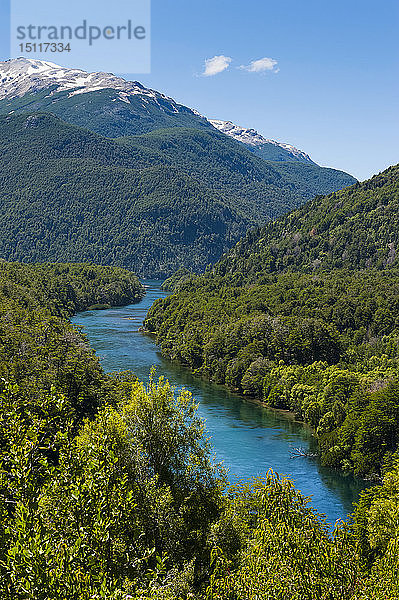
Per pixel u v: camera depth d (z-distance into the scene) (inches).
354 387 3772.1
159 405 1251.8
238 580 739.4
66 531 602.2
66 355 3577.8
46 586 507.8
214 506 1224.2
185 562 995.3
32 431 672.4
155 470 1190.9
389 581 753.6
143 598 584.1
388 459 2792.8
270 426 3636.8
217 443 3193.9
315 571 714.2
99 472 665.6
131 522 891.4
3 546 558.9
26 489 617.9
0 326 3934.5
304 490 2618.1
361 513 1904.5
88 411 2977.4
